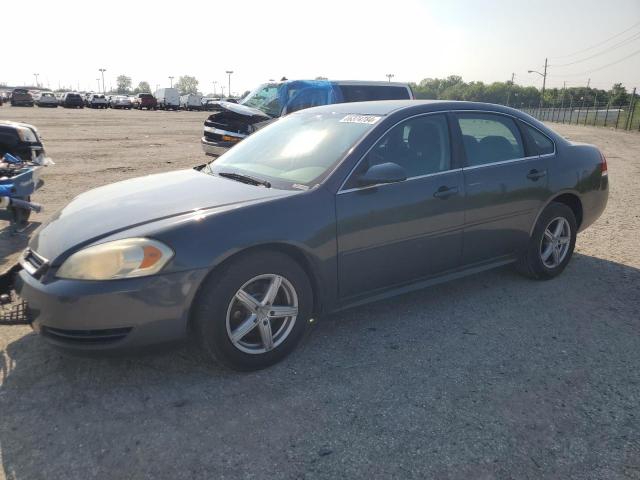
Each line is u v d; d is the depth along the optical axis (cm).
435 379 319
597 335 380
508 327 391
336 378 319
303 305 334
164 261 284
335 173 348
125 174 1077
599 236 655
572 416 284
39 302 284
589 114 4769
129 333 284
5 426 268
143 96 5991
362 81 1111
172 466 242
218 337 302
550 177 460
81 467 241
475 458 251
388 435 266
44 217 705
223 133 1086
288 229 318
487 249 431
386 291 381
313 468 243
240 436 264
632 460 251
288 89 1095
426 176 386
